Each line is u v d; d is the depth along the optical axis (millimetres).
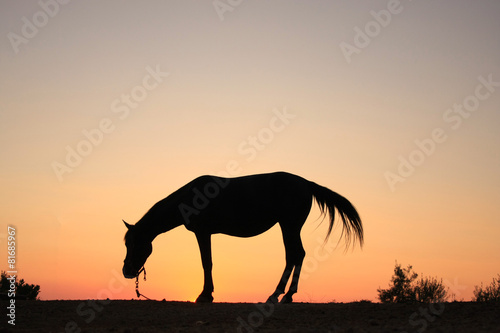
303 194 11203
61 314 9562
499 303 9398
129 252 11641
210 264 11375
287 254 11000
